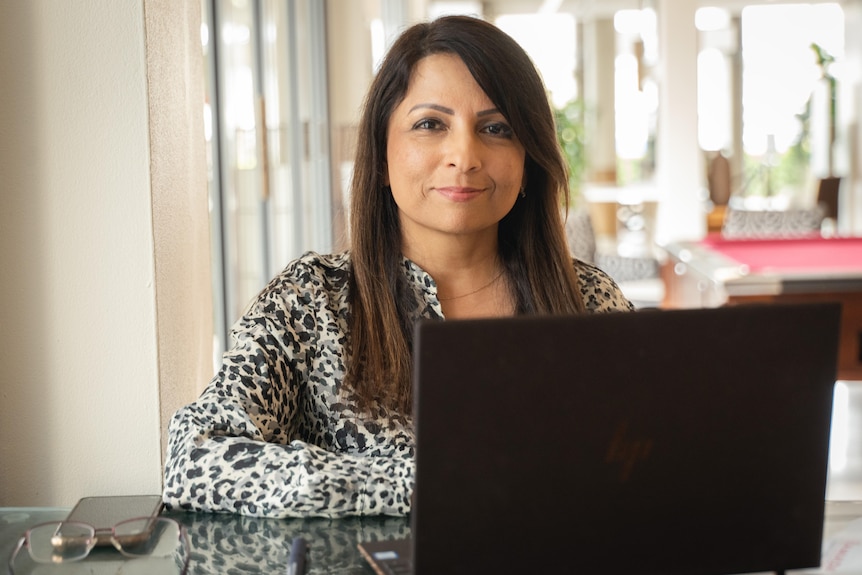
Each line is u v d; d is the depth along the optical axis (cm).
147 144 181
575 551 104
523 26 1376
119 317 183
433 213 169
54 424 185
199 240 222
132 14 178
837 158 1098
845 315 445
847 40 1080
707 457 105
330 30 624
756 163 1145
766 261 506
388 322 169
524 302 182
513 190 172
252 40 413
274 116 455
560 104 1280
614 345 100
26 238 182
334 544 130
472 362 98
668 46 863
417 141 168
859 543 131
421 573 102
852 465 362
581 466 102
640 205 1248
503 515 102
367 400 166
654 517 105
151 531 128
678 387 102
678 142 870
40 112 180
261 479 140
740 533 108
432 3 1347
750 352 103
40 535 126
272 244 443
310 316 168
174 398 196
